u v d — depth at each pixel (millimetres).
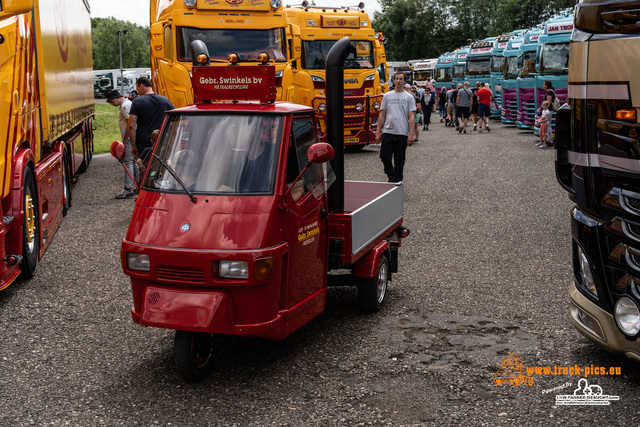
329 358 5148
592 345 5301
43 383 4766
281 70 13477
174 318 4445
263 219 4602
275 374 4875
